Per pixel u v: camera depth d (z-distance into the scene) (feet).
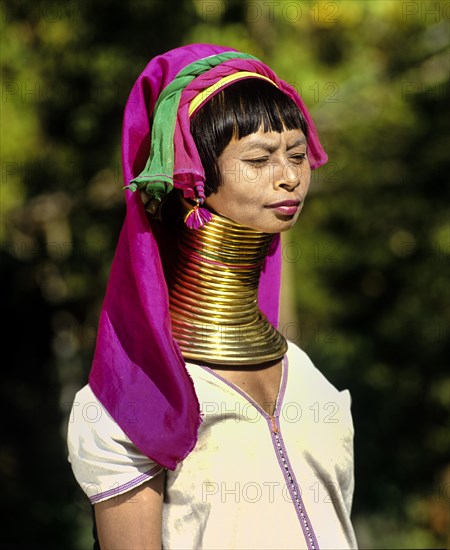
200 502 20.08
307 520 20.75
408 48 93.97
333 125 94.12
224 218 20.70
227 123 20.01
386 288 115.85
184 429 19.29
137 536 19.57
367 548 101.19
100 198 98.02
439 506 104.58
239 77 20.53
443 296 111.75
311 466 21.40
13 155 78.59
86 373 110.42
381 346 116.88
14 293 111.34
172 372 19.35
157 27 82.79
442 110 100.17
